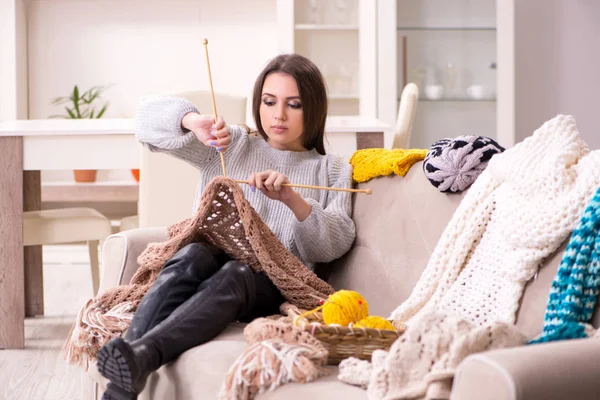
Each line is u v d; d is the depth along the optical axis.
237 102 3.33
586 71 5.93
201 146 2.34
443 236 1.86
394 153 2.24
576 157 1.66
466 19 5.56
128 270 2.17
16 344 3.35
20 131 3.24
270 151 2.36
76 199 5.38
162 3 5.76
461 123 5.62
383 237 2.17
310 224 2.16
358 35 5.66
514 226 1.67
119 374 1.62
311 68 2.32
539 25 5.91
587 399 1.13
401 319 1.88
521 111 5.96
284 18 5.50
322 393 1.45
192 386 1.69
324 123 2.38
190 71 5.80
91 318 2.01
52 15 5.71
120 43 5.77
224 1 5.79
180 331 1.76
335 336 1.60
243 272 1.95
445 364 1.32
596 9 5.88
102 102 5.78
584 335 1.42
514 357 1.13
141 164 3.30
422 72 5.60
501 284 1.70
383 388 1.38
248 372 1.51
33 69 5.72
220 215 2.09
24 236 3.49
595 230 1.50
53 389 2.83
